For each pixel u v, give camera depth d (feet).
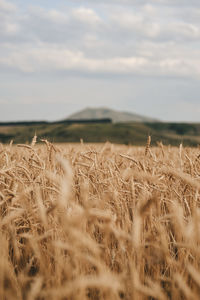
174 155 16.12
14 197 8.61
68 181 4.59
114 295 6.21
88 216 6.30
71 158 12.14
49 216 8.63
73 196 9.70
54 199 8.96
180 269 7.80
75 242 6.31
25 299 7.02
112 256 7.87
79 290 6.15
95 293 7.32
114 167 11.78
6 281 7.11
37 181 10.07
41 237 7.49
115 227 7.78
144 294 6.66
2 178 10.85
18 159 14.40
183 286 6.23
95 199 9.71
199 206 10.16
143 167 10.28
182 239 8.73
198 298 6.72
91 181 11.07
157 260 7.69
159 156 15.98
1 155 13.03
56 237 8.18
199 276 6.07
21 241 9.84
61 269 7.34
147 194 9.30
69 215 6.90
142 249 7.72
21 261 8.57
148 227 8.64
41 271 7.15
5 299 6.75
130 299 6.84
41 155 14.06
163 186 10.65
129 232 8.72
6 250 8.09
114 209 9.06
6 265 7.15
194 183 7.61
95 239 8.89
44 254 8.15
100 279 5.42
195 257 7.83
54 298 5.96
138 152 21.02
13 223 8.77
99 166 12.46
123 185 10.40
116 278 6.17
